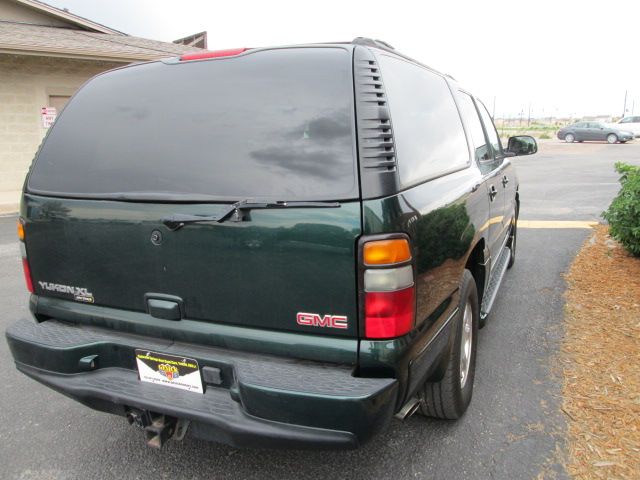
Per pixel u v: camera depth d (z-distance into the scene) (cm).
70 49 1201
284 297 215
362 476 267
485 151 418
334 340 211
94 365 251
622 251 648
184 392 236
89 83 284
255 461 282
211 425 219
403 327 209
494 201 393
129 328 252
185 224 226
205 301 231
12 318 491
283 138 219
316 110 218
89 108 271
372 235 200
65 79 1297
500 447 283
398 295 204
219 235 221
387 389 203
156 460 285
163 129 245
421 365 225
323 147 212
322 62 227
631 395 324
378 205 201
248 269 218
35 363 259
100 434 311
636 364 362
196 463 282
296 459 282
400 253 205
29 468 280
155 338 247
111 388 241
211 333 231
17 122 1250
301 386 203
